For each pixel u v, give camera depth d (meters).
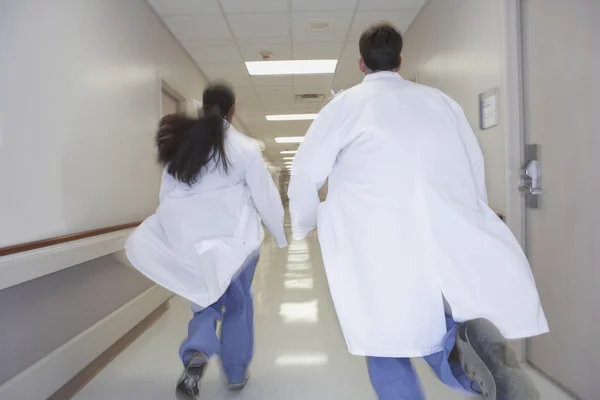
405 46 4.64
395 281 1.17
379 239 1.19
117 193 2.91
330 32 4.48
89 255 2.14
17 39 1.82
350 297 1.22
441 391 1.89
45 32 2.04
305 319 3.02
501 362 0.99
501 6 2.19
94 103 2.57
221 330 1.88
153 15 3.82
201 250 1.66
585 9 1.64
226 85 1.83
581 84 1.68
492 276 1.19
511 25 2.15
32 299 1.82
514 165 2.14
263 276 4.59
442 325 1.18
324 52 5.12
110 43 2.84
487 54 2.44
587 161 1.65
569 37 1.75
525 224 2.13
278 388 1.96
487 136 2.46
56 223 2.10
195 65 5.50
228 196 1.74
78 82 2.36
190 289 1.68
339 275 1.24
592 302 1.64
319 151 1.30
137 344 2.70
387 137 1.24
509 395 0.96
